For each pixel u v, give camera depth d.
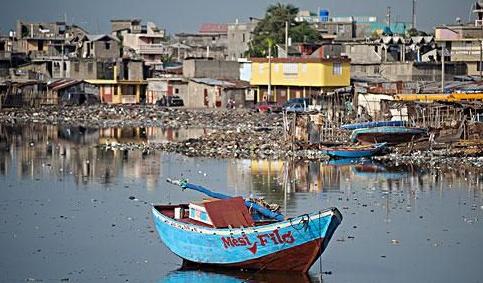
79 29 156.25
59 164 64.69
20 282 34.34
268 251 34.00
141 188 54.12
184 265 36.53
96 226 43.12
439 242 40.59
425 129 71.62
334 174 60.09
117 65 125.38
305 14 182.75
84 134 87.75
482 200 50.50
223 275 35.22
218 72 125.94
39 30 152.50
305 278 34.72
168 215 38.28
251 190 53.44
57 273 35.50
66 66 128.12
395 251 38.88
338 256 38.03
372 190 53.69
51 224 43.62
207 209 35.50
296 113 77.69
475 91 87.06
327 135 74.25
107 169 62.19
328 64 108.06
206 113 106.06
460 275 35.56
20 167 63.00
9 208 47.44
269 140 75.06
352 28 165.00
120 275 35.25
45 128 94.25
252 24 175.62
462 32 120.81
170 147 74.25
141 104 121.12
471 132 71.94
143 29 161.62
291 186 55.00
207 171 61.38
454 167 63.69
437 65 115.56
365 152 67.94
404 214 46.44
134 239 40.66
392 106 79.56
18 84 118.19
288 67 110.38
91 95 122.12
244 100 116.50
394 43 123.56
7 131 90.31
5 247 39.25
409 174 60.28
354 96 89.69
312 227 33.41
